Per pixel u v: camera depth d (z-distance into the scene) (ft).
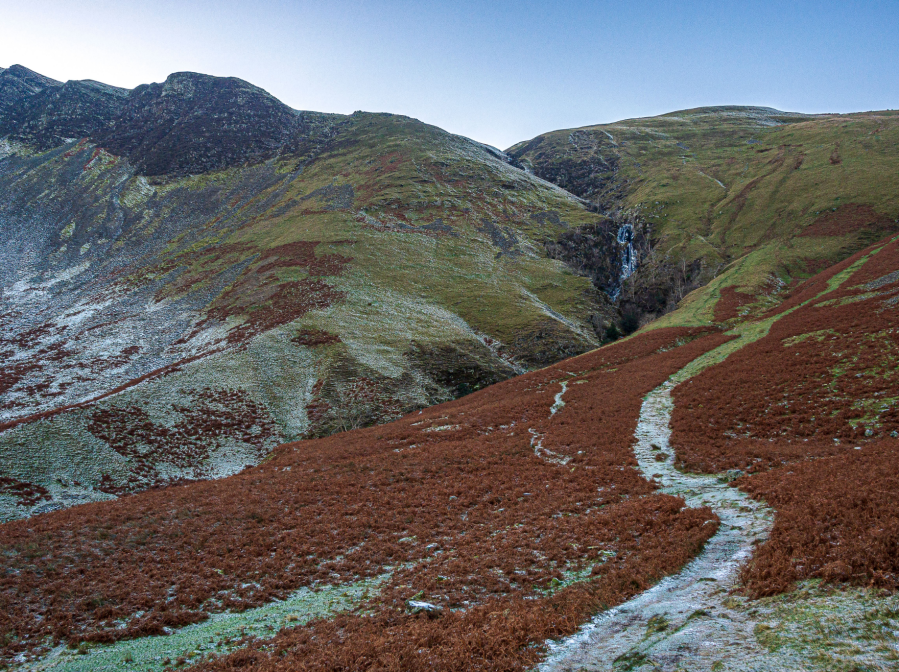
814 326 162.71
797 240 381.19
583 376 206.08
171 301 407.44
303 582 71.05
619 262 509.76
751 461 91.04
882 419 94.38
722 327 234.79
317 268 410.11
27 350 338.54
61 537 86.89
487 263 456.04
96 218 644.69
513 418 160.86
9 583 70.85
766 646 37.35
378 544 81.51
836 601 40.93
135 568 76.59
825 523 54.03
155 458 182.29
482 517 88.07
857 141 544.21
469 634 46.47
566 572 61.16
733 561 54.60
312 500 105.40
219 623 60.54
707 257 424.05
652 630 43.52
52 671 51.72
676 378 164.55
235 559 79.20
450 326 333.01
